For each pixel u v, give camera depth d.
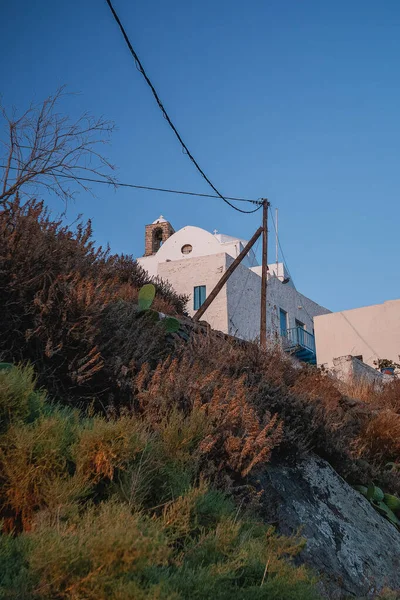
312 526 4.99
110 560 2.67
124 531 2.79
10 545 2.84
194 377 5.36
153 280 12.91
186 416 4.95
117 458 3.67
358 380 12.76
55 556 2.65
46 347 4.99
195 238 31.89
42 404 4.06
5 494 3.41
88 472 3.61
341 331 24.58
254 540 3.70
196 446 4.53
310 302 32.53
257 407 6.01
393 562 5.15
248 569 3.37
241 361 6.88
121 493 3.57
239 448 4.79
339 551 4.84
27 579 2.64
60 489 3.35
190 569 3.10
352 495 5.93
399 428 7.93
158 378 5.10
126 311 6.19
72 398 4.97
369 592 4.54
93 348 5.16
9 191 6.31
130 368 5.36
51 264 5.71
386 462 7.77
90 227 7.02
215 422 4.83
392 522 6.09
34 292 5.36
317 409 6.80
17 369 4.21
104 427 3.79
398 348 22.98
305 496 5.41
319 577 4.09
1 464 3.50
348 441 7.06
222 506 3.92
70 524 3.15
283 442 5.84
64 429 3.81
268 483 5.24
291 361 8.34
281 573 3.38
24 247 5.49
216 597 2.99
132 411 4.83
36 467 3.43
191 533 3.64
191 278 26.09
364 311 24.30
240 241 32.00
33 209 6.28
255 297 27.08
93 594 2.61
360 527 5.40
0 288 5.15
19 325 5.16
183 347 6.56
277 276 31.36
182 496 3.70
